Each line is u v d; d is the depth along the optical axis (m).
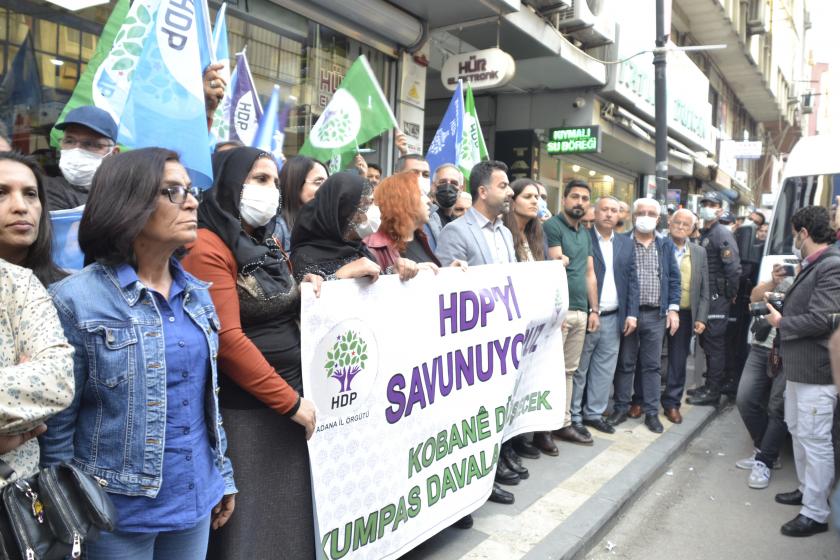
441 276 3.02
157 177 1.62
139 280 1.65
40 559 1.33
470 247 3.78
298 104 6.54
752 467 4.82
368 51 7.34
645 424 5.48
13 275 1.49
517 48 9.25
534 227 4.59
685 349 5.73
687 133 15.30
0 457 1.42
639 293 5.24
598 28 10.27
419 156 4.21
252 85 4.61
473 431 3.27
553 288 4.04
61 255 2.53
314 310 2.32
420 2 7.01
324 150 4.55
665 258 5.44
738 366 6.94
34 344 1.43
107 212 1.59
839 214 4.17
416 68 7.86
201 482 1.76
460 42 9.41
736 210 29.86
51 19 4.49
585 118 11.25
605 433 5.23
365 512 2.60
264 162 2.19
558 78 10.74
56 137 3.40
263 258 2.18
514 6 7.33
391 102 7.68
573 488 3.97
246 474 2.20
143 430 1.61
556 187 13.29
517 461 4.12
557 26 9.58
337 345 2.43
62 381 1.39
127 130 2.70
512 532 3.31
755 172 36.50
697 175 19.97
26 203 1.65
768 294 3.99
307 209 2.63
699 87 16.19
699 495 4.31
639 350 5.53
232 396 2.20
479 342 3.30
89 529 1.41
